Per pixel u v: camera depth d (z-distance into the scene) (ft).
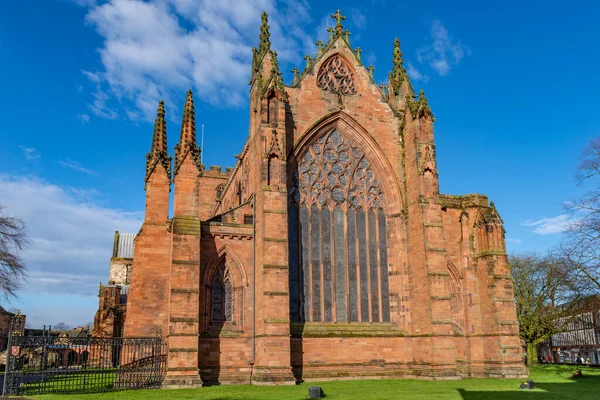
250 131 216.74
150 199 222.28
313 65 218.18
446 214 226.17
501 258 213.05
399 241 212.43
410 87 228.22
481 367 208.95
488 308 210.38
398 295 207.92
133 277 213.25
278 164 192.44
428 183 206.80
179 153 191.83
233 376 180.24
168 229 220.43
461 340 214.07
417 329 199.11
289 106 211.41
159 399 132.98
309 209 208.03
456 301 219.61
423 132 212.23
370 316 205.36
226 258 193.06
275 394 143.95
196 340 172.24
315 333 191.62
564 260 194.39
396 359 198.90
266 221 185.16
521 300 342.23
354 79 225.56
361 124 219.61
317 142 216.13
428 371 189.78
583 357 422.82
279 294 180.24
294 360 186.80
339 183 214.69
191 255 179.63
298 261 201.26
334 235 208.74
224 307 189.26
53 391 154.71
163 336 207.82
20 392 153.79
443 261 199.52
